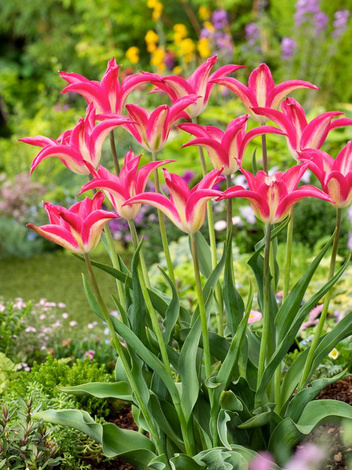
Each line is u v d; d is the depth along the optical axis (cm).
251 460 121
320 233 244
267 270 119
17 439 131
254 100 122
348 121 121
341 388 146
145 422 132
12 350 177
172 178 112
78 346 181
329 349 125
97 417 150
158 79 122
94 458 139
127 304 125
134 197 113
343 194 116
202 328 120
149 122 120
